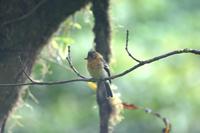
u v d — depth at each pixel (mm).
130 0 17953
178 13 18875
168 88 19031
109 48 10156
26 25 9430
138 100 18703
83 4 9734
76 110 19578
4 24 9359
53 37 10109
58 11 9547
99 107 9961
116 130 19734
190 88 19312
